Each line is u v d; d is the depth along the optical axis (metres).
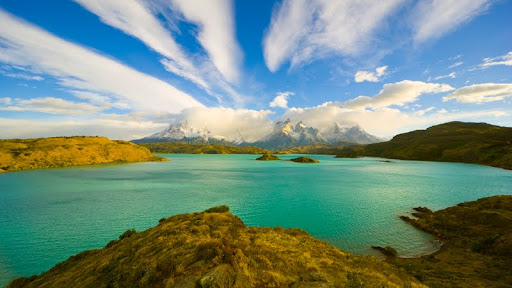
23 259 33.31
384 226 45.97
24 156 156.25
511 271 23.42
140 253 20.95
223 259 16.53
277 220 50.72
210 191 85.00
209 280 13.22
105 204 64.81
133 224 47.94
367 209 59.62
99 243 38.72
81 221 49.75
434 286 19.73
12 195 76.50
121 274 17.09
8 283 27.48
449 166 179.00
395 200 70.12
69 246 37.56
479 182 104.94
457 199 71.06
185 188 91.06
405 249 34.81
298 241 27.31
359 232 42.53
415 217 52.09
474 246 32.38
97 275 19.33
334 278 16.77
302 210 58.97
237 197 74.56
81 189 87.19
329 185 98.69
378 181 110.25
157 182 106.06
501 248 29.77
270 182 107.31
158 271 16.02
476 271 24.19
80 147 199.00
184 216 35.03
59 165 166.00
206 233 25.38
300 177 126.56
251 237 25.88
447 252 32.59
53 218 51.91
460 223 41.97
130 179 114.62
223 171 157.25
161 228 28.88
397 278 19.50
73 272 23.19
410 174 136.38
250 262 17.17
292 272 17.33
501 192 82.06
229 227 28.67
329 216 53.47
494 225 38.75
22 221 49.69
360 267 20.80
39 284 23.33
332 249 26.70
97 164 188.12
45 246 37.53
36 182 101.88
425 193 80.94
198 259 16.92
